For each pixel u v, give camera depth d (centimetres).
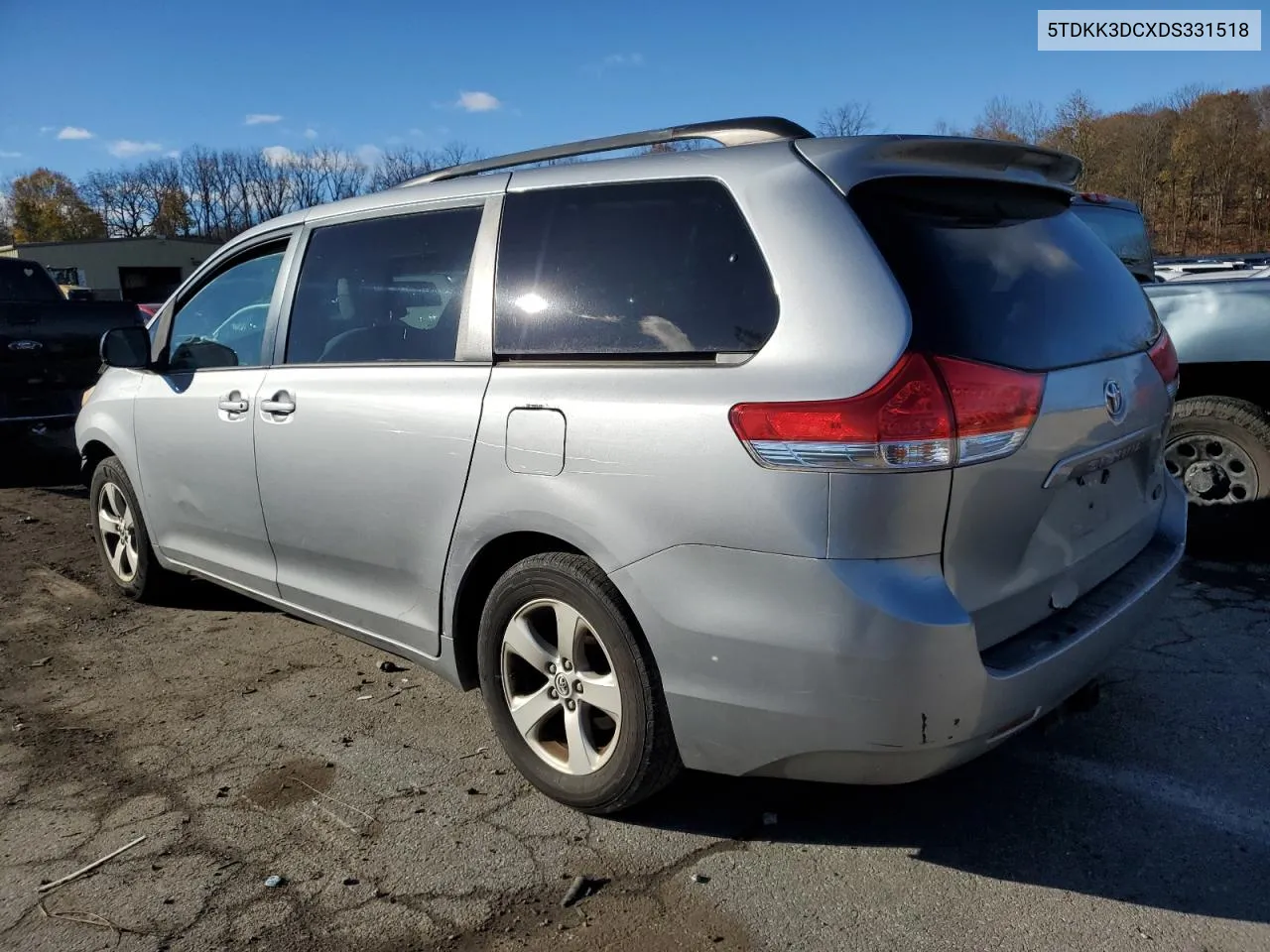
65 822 302
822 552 227
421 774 327
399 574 330
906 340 227
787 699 235
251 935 248
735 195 260
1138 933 240
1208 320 477
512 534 290
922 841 282
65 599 521
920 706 225
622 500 256
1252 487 488
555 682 292
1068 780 311
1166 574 299
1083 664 261
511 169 329
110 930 252
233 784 322
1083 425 258
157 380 446
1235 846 275
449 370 310
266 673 414
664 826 292
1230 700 361
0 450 906
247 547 402
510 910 256
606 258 282
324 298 365
